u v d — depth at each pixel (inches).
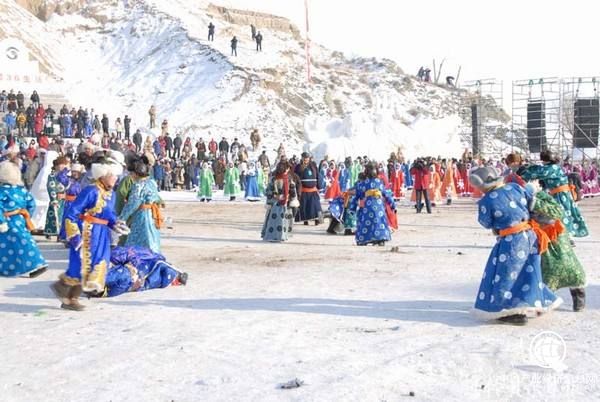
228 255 526.0
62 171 633.0
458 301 339.6
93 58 3595.0
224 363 233.9
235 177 1384.1
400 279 405.7
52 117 1980.8
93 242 323.6
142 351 250.2
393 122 2336.4
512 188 287.0
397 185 1363.2
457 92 3673.7
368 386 207.9
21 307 336.2
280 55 3523.6
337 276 419.2
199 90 3058.6
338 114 3105.3
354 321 297.3
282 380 215.3
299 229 754.2
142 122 2763.3
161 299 351.9
